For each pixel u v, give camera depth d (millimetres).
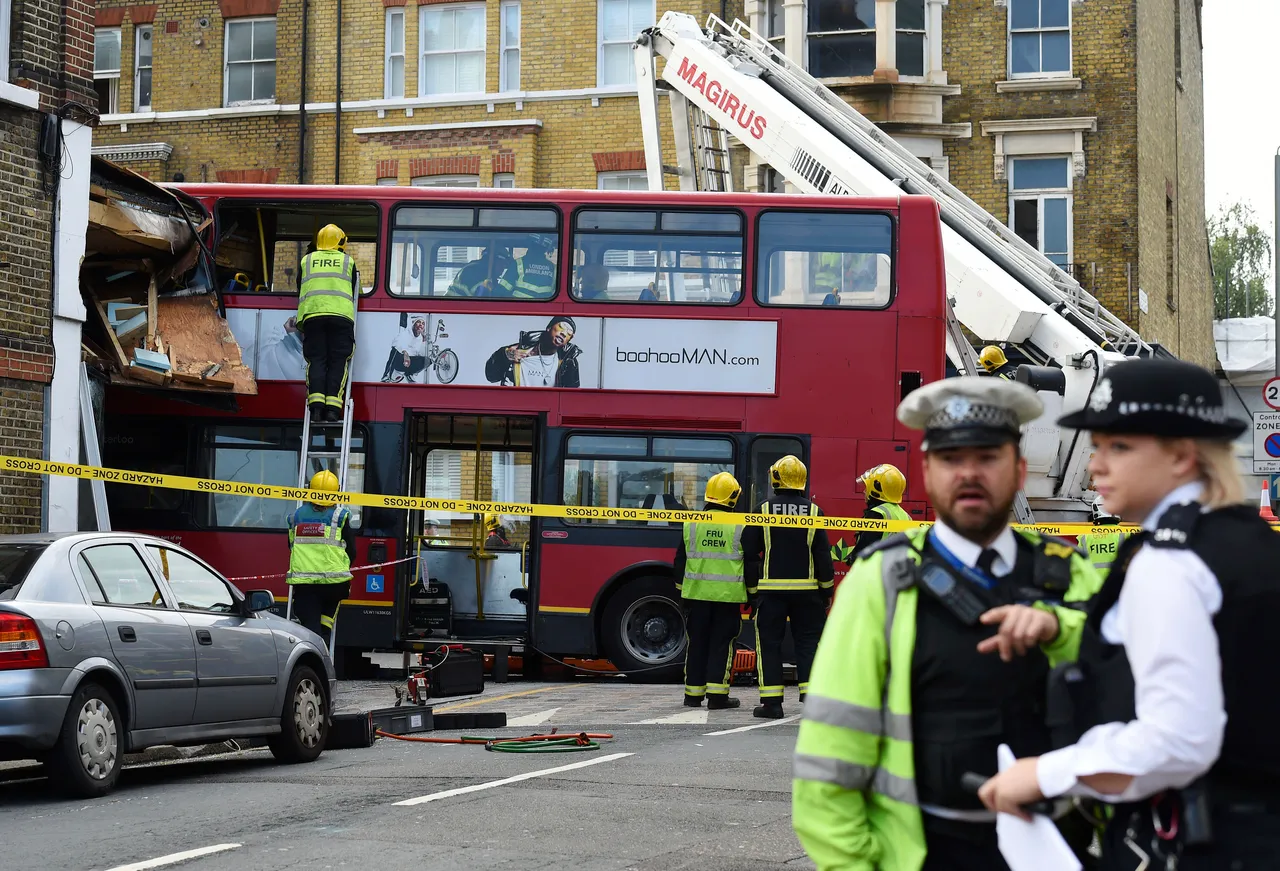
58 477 15086
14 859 7133
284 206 18109
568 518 17547
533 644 17438
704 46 22109
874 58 27125
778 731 12547
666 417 17438
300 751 11234
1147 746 2764
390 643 17641
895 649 3232
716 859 7043
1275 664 2785
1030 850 2961
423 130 28781
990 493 3264
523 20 28781
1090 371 18125
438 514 18797
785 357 17406
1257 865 2754
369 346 17797
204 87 30047
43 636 8906
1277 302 21875
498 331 17719
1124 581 2969
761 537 13555
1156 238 29047
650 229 17750
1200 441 3021
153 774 10836
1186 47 33938
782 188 26734
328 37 29469
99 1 30547
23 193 15016
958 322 18297
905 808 3199
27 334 14984
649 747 11453
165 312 17188
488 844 7430
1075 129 27078
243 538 17922
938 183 20891
